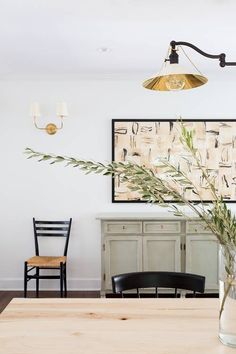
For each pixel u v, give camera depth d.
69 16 2.38
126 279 1.74
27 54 3.14
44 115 3.92
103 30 2.62
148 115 3.91
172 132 3.88
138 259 3.50
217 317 1.32
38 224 3.90
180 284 1.77
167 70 1.58
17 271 3.96
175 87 1.74
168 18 2.41
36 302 1.49
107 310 1.39
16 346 1.08
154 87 1.80
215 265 3.51
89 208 3.94
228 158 3.87
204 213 1.11
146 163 3.88
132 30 2.62
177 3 2.20
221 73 3.70
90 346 1.08
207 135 3.87
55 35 2.71
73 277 3.96
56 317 1.32
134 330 1.20
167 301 1.50
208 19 2.43
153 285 1.78
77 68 3.56
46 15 2.36
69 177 3.93
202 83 1.72
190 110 3.90
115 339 1.13
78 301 1.51
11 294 3.82
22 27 2.55
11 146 3.91
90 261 3.96
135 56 3.21
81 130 3.92
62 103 3.69
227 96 3.90
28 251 3.96
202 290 1.71
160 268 3.51
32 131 3.92
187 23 2.50
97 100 3.92
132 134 3.89
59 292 3.89
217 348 1.07
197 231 3.49
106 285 3.51
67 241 3.74
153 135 3.88
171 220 3.48
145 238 3.49
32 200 3.94
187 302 1.49
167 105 3.91
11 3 2.18
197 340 1.12
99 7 2.25
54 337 1.15
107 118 3.92
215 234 1.08
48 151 3.92
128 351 1.05
